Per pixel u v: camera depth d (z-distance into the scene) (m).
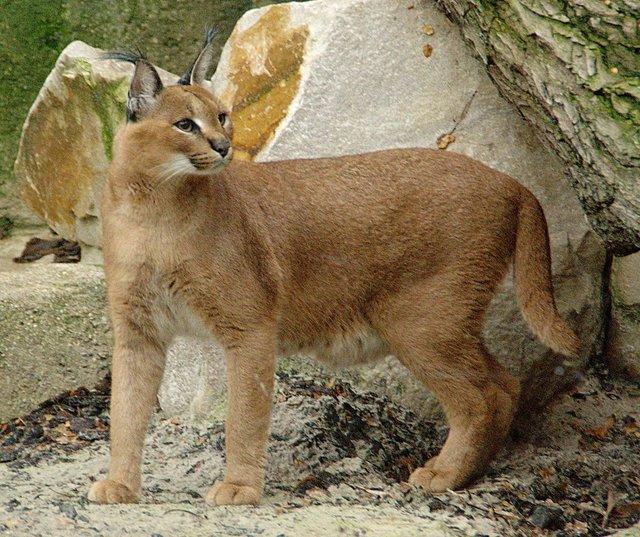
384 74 11.18
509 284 11.02
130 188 8.94
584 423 11.67
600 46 9.05
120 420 9.12
